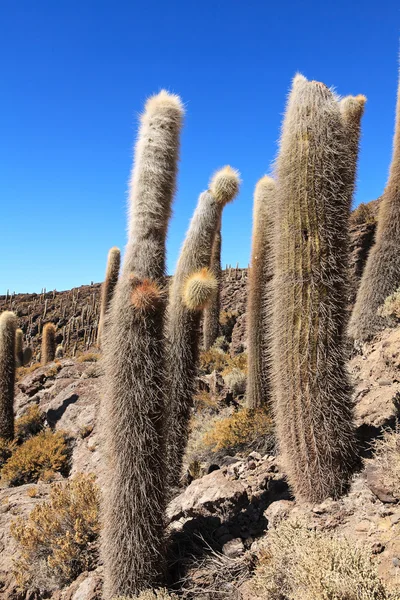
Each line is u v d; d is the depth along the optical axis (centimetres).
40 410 1455
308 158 444
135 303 435
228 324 2048
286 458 452
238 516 473
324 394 427
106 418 446
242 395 1101
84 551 521
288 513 433
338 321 442
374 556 335
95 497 577
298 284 439
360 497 407
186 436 646
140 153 477
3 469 1056
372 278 895
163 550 428
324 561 306
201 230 683
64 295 6644
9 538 621
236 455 722
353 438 443
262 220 861
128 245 465
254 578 368
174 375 637
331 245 438
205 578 410
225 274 3303
